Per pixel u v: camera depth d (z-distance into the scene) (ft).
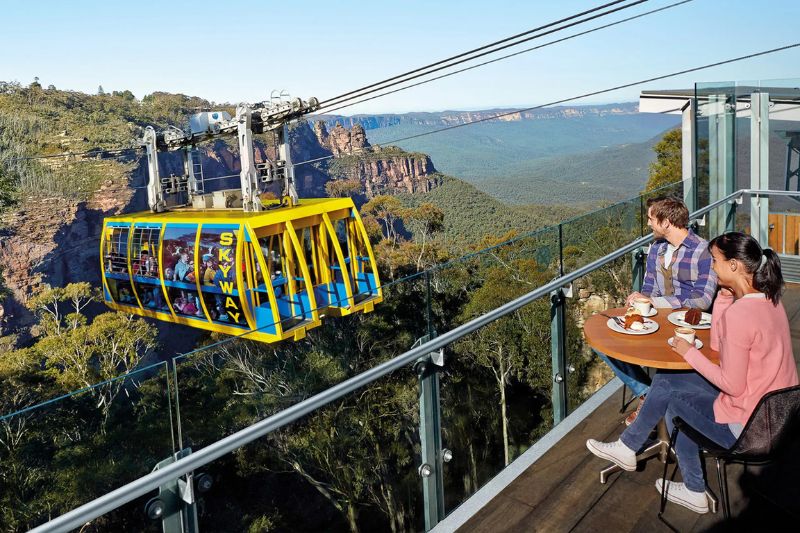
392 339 8.29
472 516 8.73
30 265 221.46
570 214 504.84
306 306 43.55
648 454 9.92
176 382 5.95
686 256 11.32
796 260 20.34
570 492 9.15
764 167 21.77
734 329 7.72
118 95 406.62
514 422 10.04
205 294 43.16
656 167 141.49
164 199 63.36
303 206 46.19
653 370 12.44
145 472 5.65
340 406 7.45
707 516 8.46
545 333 10.82
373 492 7.69
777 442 7.15
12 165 237.04
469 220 471.21
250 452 6.52
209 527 6.12
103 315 119.03
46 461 5.16
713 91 22.58
